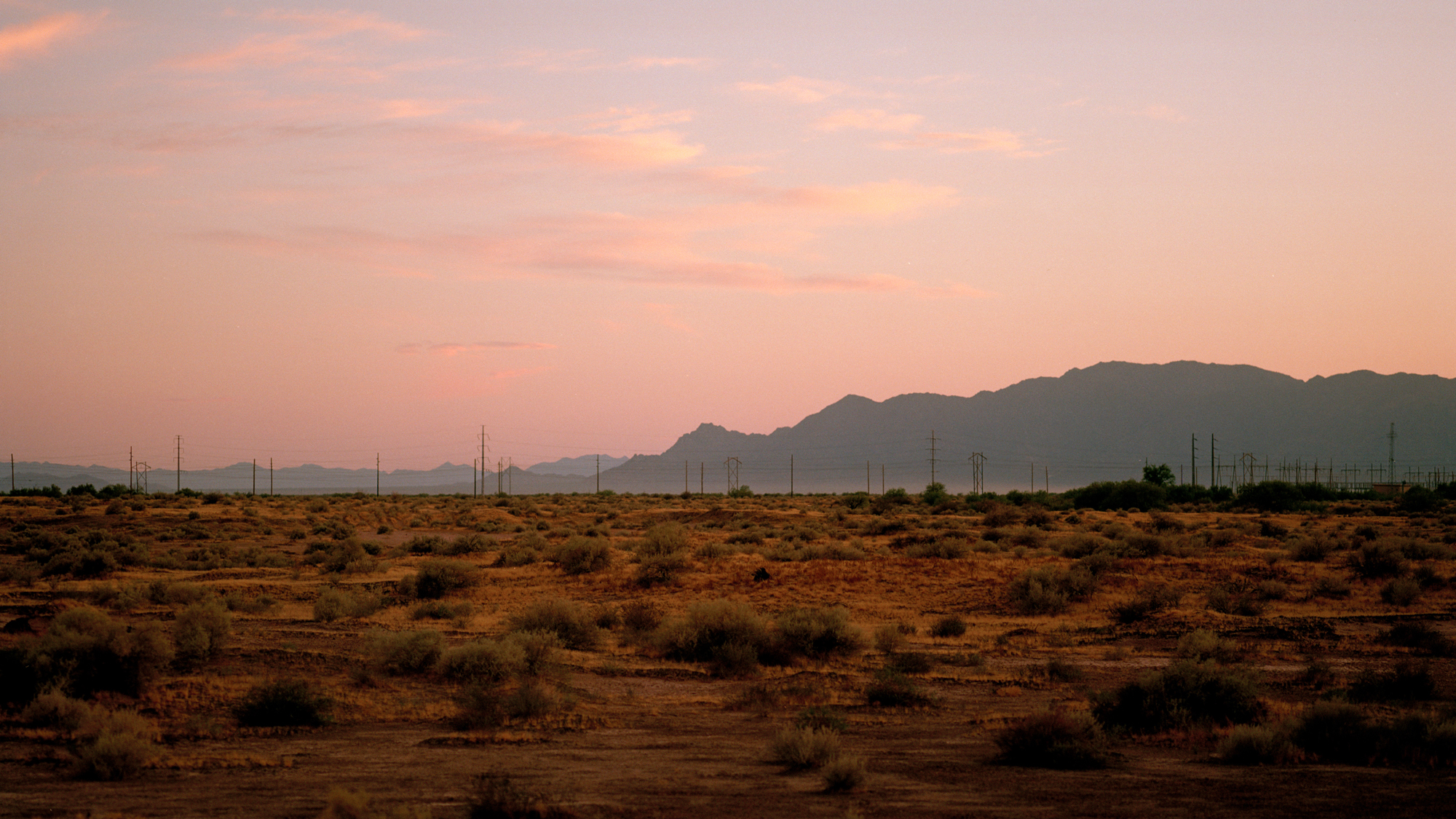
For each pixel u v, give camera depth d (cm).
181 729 1769
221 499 11962
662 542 5466
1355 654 2800
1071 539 6003
